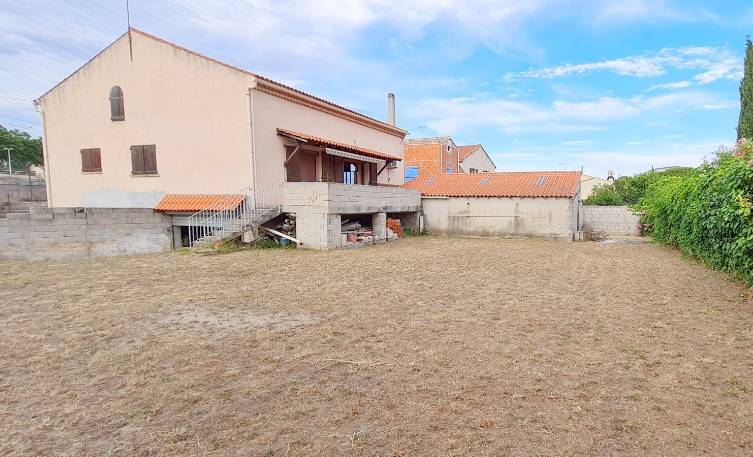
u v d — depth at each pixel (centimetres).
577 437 307
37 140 3775
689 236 1160
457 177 2356
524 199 2003
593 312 636
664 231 1566
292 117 1645
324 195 1373
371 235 1698
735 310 641
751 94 2091
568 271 1012
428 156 3488
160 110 1580
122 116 1633
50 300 708
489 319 599
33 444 302
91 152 1689
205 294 750
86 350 482
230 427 322
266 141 1520
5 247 1163
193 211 1440
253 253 1277
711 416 336
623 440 304
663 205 1498
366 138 2178
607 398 365
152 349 484
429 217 2192
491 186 2155
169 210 1464
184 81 1538
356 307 664
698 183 1025
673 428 319
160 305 675
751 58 2105
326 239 1380
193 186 1552
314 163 1802
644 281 879
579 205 2273
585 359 451
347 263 1102
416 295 746
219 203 1438
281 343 501
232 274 941
